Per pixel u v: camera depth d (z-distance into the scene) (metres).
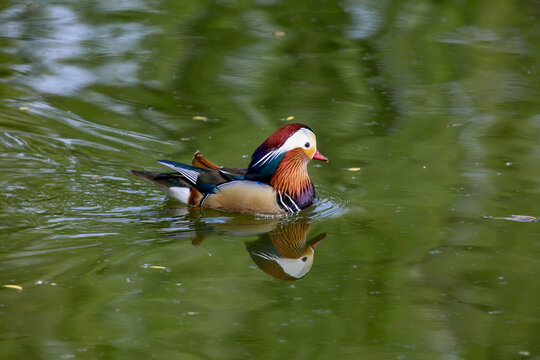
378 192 13.11
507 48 21.23
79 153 14.39
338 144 15.13
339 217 12.28
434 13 24.52
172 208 12.62
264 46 21.25
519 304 9.41
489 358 8.23
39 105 16.61
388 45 21.53
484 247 11.00
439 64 20.00
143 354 8.20
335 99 17.50
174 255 10.76
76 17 23.50
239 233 11.73
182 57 20.17
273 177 12.66
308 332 8.74
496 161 14.32
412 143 15.20
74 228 11.55
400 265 10.48
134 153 14.48
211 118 16.22
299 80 18.72
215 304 9.34
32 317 8.91
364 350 8.38
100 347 8.32
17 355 8.13
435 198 12.79
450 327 8.88
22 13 23.62
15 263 10.31
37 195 12.64
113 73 18.78
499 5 25.31
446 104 17.33
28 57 19.70
